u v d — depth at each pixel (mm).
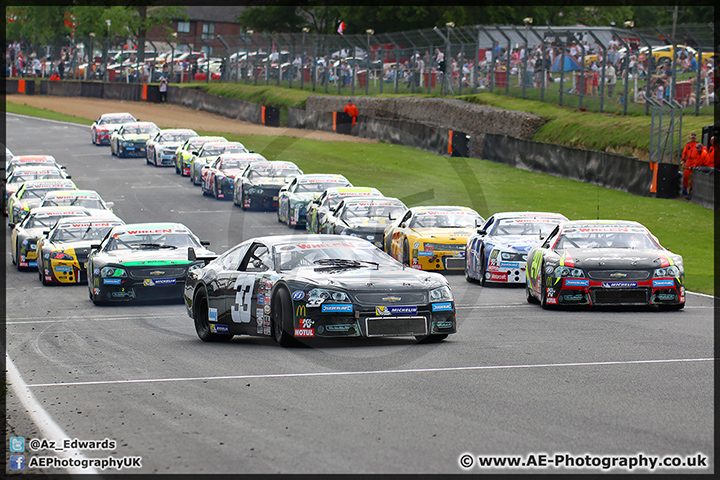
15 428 24438
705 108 124125
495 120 159000
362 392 27359
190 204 122938
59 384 30484
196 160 141000
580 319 45812
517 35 171000
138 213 114125
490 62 176750
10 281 75188
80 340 42125
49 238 74688
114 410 26094
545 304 50438
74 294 65875
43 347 39906
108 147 192625
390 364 32281
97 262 58156
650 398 26016
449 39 184375
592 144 135375
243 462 20141
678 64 128250
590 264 48750
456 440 21500
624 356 33719
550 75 161875
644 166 116125
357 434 22250
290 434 22469
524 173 141750
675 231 94500
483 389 27516
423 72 189875
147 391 28672
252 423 23781
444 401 25844
